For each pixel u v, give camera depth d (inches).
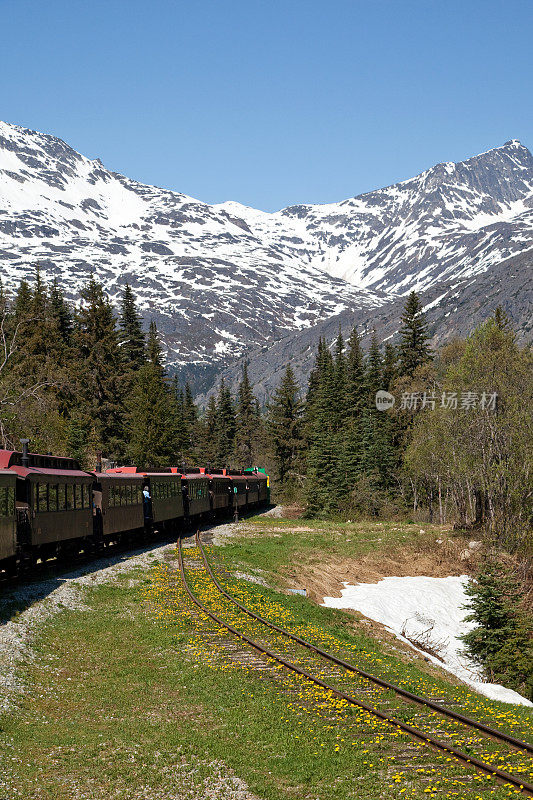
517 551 1991.9
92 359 3223.4
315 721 576.4
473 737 553.6
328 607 1301.7
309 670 734.5
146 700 636.1
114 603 1019.9
